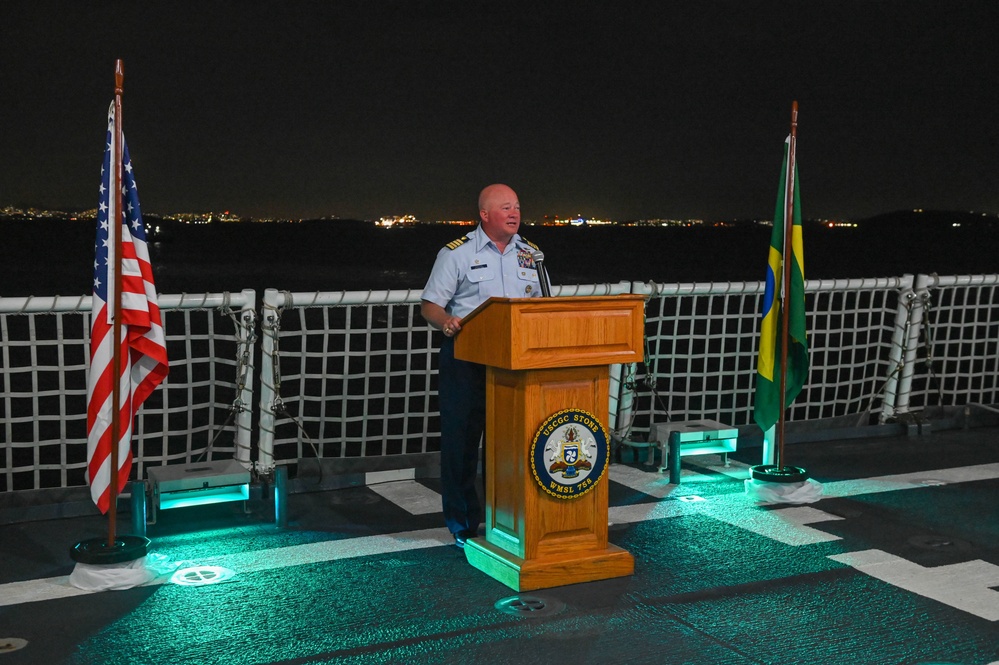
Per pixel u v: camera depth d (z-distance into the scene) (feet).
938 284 28.40
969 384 30.04
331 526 19.27
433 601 15.17
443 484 17.71
